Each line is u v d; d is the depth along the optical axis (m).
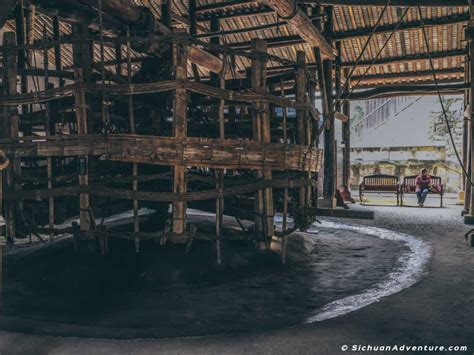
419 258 6.37
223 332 3.60
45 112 6.32
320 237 8.62
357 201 17.56
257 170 6.22
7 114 6.15
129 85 5.63
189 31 12.58
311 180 7.11
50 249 6.18
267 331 3.43
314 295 4.72
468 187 11.48
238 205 7.00
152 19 7.50
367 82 16.06
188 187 7.33
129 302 4.49
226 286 5.08
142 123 7.41
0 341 3.32
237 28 13.27
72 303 4.47
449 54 12.88
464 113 11.16
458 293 4.50
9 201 6.15
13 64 6.11
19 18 7.35
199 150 5.62
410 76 14.91
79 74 5.64
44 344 3.25
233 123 7.41
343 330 3.44
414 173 23.36
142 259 5.58
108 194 5.69
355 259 6.61
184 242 5.69
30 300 4.58
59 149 5.74
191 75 15.84
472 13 9.67
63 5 6.31
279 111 17.64
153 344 3.22
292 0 8.25
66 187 5.83
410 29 12.05
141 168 6.83
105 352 3.11
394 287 4.84
